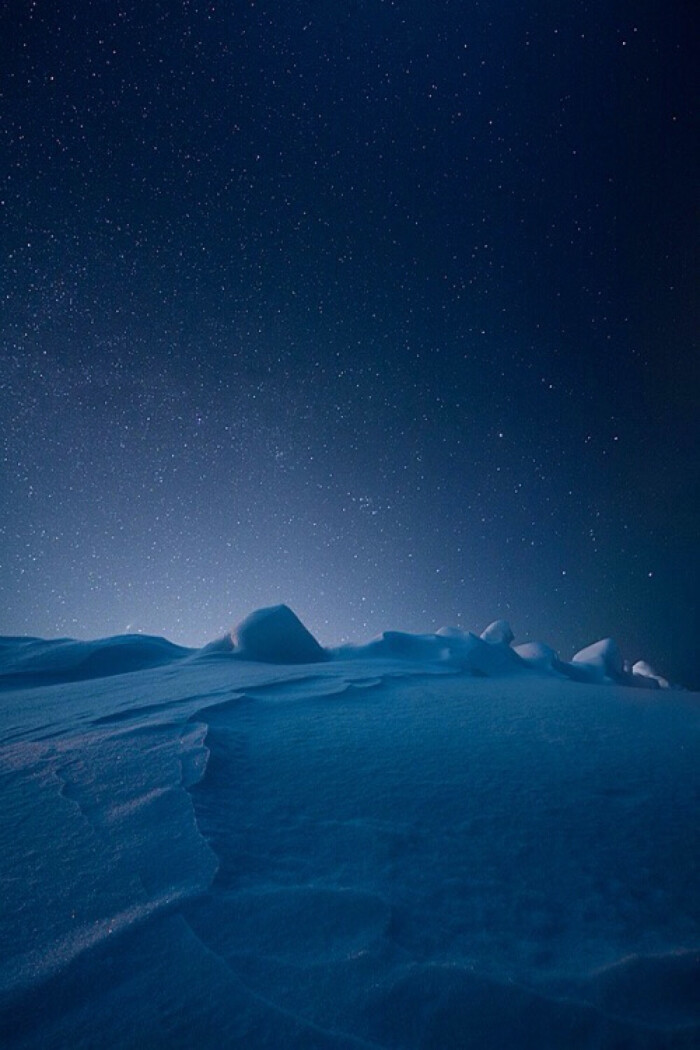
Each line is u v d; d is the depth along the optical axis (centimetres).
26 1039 122
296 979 141
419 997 136
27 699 567
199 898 174
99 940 153
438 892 188
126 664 880
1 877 189
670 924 173
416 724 448
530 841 230
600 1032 127
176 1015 129
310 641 1034
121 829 226
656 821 253
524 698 625
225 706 477
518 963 150
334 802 269
